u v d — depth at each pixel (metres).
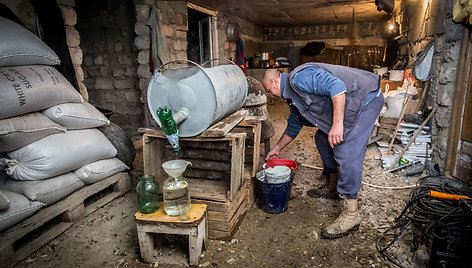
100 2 4.93
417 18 4.56
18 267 1.91
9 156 2.16
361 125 2.06
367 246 2.07
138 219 1.83
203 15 6.91
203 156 2.34
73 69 3.14
